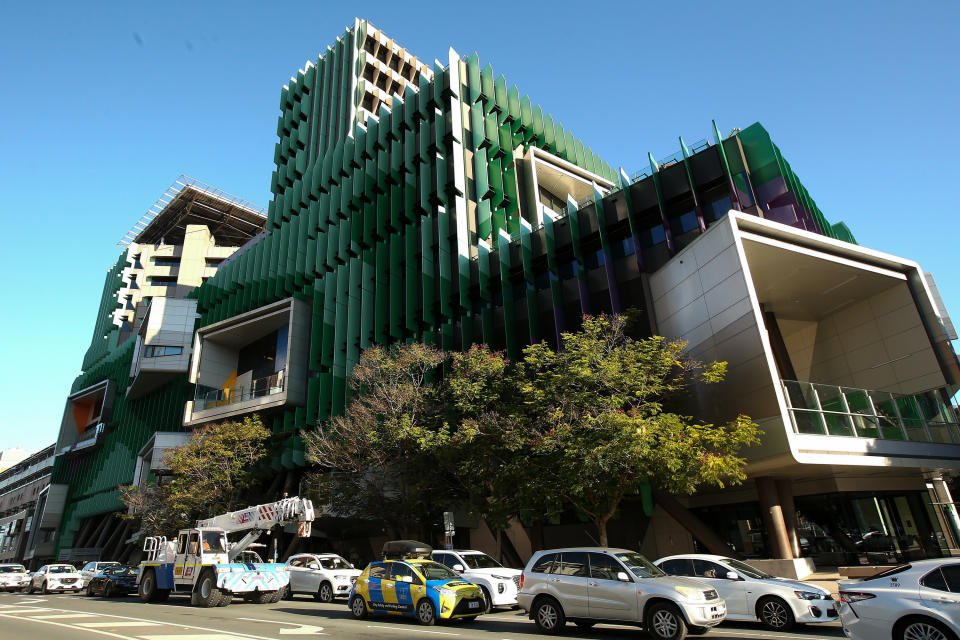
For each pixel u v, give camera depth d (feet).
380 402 83.92
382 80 186.29
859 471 71.77
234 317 151.94
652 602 35.70
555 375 64.54
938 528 79.71
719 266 72.28
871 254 77.77
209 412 142.51
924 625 25.93
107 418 227.81
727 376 69.21
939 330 76.95
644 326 88.28
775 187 87.40
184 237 292.81
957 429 77.15
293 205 160.15
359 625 44.32
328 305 132.67
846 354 87.15
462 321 106.32
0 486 356.79
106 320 290.76
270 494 122.83
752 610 39.45
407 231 120.37
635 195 97.76
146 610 56.70
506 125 134.62
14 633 38.93
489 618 50.72
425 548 68.39
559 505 63.31
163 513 112.88
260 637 36.37
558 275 103.19
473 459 69.46
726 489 81.82
